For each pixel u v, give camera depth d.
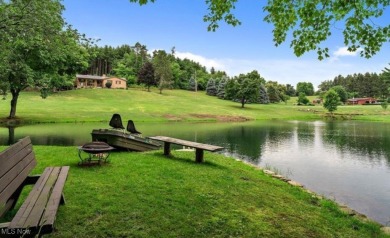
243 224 5.91
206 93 123.56
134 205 6.41
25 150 5.77
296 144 26.48
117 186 7.73
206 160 13.07
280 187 9.95
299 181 13.77
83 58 38.75
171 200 6.90
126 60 144.88
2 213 5.12
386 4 6.64
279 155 20.75
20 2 13.05
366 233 6.63
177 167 10.65
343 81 192.88
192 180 8.88
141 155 13.05
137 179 8.54
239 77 93.38
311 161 18.73
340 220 7.23
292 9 7.18
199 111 65.94
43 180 5.41
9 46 15.43
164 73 104.88
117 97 78.81
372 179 14.29
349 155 21.14
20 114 44.12
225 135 31.86
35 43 17.03
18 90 39.34
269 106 97.56
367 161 18.95
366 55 7.25
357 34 7.11
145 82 105.50
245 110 77.88
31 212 3.83
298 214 7.02
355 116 78.19
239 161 15.05
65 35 17.20
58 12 15.47
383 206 10.48
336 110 91.25
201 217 6.05
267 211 6.87
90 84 108.50
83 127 34.28
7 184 4.36
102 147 10.50
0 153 4.42
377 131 39.81
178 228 5.49
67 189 7.26
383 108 98.44
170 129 37.06
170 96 95.25
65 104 60.38
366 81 158.88
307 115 78.44
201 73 151.88
